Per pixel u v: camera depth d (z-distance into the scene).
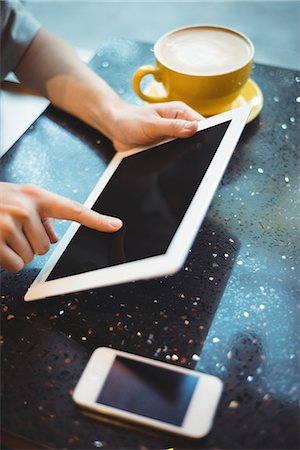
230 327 0.64
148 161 0.78
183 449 0.53
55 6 2.43
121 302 0.67
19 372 0.61
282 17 2.27
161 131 0.78
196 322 0.64
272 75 1.01
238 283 0.68
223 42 0.90
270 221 0.75
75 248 0.70
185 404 0.55
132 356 0.60
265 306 0.65
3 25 0.91
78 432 0.55
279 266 0.70
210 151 0.71
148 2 2.43
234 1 2.39
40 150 0.89
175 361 0.61
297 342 0.62
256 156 0.85
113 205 0.73
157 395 0.56
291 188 0.80
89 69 0.96
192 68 0.85
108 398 0.56
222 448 0.53
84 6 2.43
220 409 0.56
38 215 0.70
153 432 0.54
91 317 0.66
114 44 1.11
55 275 0.67
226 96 0.86
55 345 0.63
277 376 0.58
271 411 0.56
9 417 0.57
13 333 0.65
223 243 0.73
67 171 0.85
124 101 0.93
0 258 0.67
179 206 0.65
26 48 0.95
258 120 0.92
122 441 0.54
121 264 0.62
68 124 0.94
